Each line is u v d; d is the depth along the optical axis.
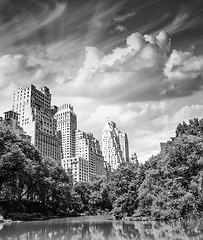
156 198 47.72
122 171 78.19
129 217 69.69
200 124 56.06
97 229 44.75
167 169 47.00
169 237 31.36
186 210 41.81
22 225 53.12
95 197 122.75
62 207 100.75
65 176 101.62
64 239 32.88
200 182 39.91
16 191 70.69
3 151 64.38
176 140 49.06
